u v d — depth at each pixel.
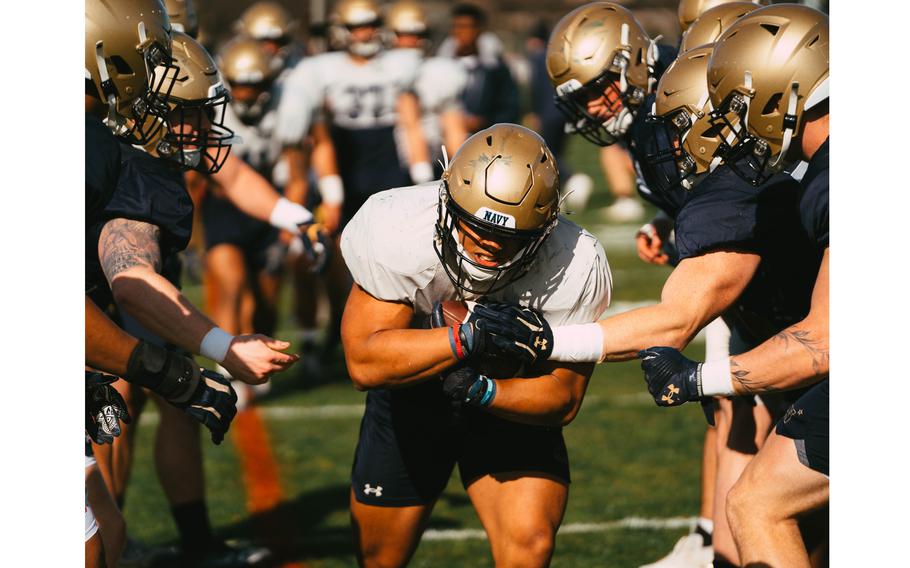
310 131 23.22
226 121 20.05
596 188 48.72
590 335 9.98
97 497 11.10
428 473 11.05
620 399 21.91
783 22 9.63
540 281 10.17
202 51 11.44
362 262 10.22
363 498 11.18
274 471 18.00
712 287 10.18
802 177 9.98
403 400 10.84
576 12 13.05
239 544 14.96
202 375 9.39
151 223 10.02
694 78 10.66
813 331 9.25
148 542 15.13
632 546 14.54
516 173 9.44
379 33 23.92
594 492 16.69
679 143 10.91
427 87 26.81
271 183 21.42
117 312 13.20
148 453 19.28
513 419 10.10
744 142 10.04
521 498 10.40
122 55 9.62
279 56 23.14
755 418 12.51
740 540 9.56
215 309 20.31
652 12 86.00
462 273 9.93
